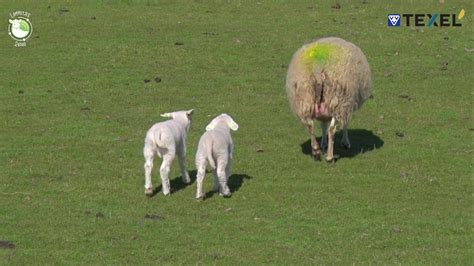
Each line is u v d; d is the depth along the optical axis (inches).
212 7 1197.7
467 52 1023.6
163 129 598.9
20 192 627.2
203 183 646.5
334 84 650.8
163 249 538.6
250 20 1141.7
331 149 687.7
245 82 917.8
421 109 847.7
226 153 596.4
